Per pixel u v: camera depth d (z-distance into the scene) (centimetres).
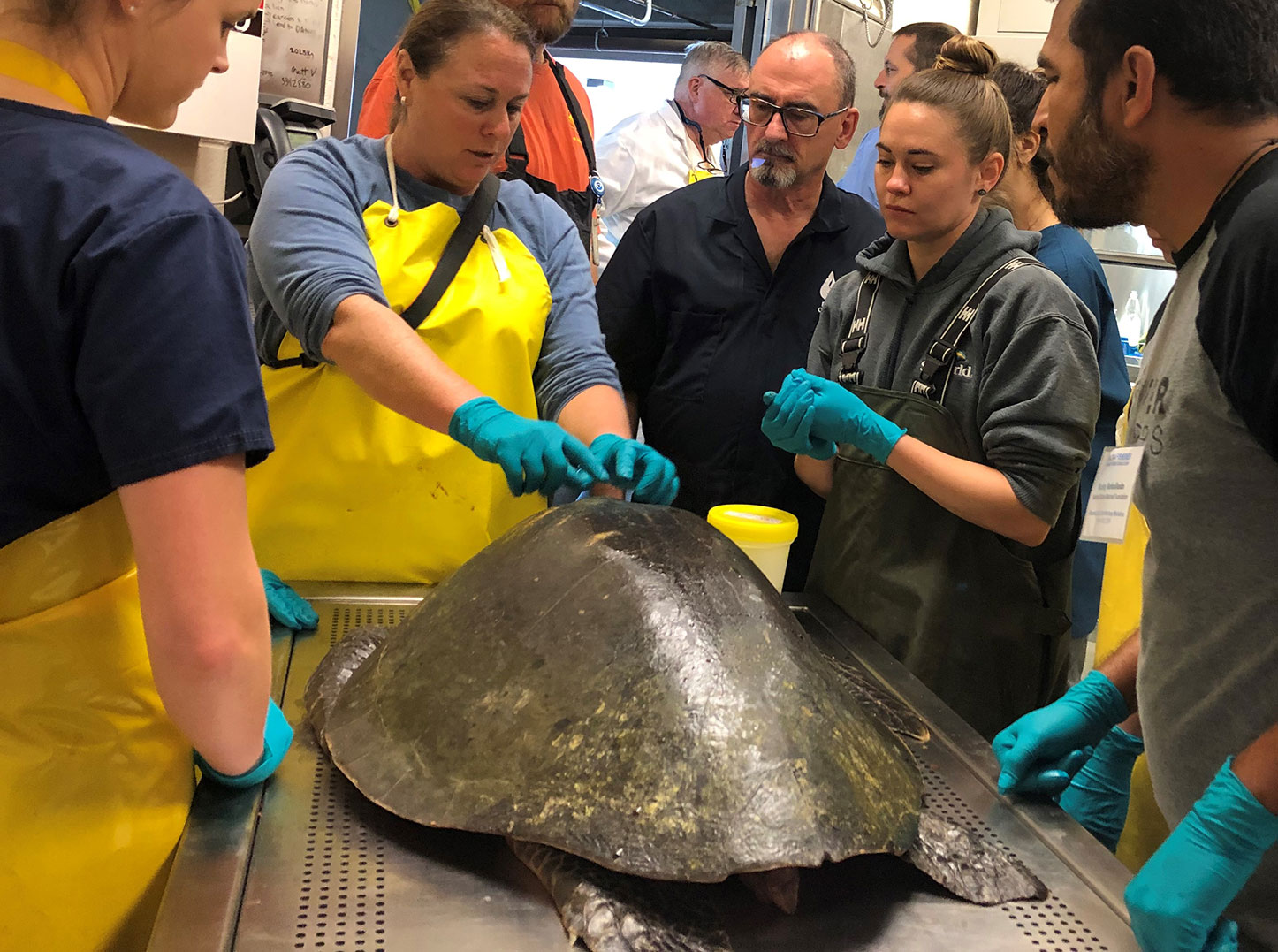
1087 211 101
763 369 193
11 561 76
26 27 71
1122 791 130
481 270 146
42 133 70
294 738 105
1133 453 109
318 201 135
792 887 82
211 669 74
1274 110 88
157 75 77
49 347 69
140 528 71
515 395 150
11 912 78
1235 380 82
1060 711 115
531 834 79
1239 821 80
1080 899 88
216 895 79
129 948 86
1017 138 188
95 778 81
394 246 141
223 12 77
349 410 142
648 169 349
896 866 91
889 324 156
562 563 97
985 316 142
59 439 73
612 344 205
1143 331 365
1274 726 81
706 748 79
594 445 129
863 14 330
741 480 196
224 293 73
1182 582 100
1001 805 104
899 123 140
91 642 80
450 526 148
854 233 198
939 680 146
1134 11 88
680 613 89
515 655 91
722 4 432
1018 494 136
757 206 196
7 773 77
